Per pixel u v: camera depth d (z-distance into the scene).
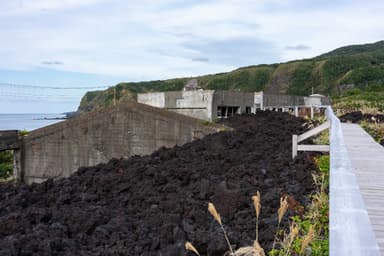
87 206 10.96
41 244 7.14
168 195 11.01
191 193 10.47
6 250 6.89
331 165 4.55
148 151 22.30
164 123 22.14
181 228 7.70
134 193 11.98
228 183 10.77
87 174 16.70
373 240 2.46
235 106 31.30
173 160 16.58
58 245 7.19
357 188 3.47
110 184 13.34
